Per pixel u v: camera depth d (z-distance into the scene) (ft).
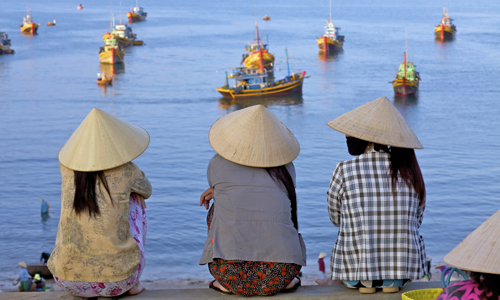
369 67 532.73
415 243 16.29
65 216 15.93
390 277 16.10
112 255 15.87
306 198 165.07
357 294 16.81
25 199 168.86
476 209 157.38
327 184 183.32
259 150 16.58
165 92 421.18
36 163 220.64
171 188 180.65
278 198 16.28
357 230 16.25
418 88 408.05
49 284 97.55
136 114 341.82
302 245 17.26
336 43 635.25
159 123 313.73
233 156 16.57
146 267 110.11
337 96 390.21
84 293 16.29
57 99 390.83
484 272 10.69
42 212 151.94
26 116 331.98
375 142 16.03
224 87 381.81
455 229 139.33
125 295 17.17
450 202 163.63
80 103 378.32
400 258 16.07
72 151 16.05
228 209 16.22
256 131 16.74
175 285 101.19
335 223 17.47
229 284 16.29
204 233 132.36
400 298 16.60
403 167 16.14
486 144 253.24
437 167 210.18
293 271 16.34
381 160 16.30
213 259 16.33
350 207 16.30
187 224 139.33
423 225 141.90
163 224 139.23
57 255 16.08
